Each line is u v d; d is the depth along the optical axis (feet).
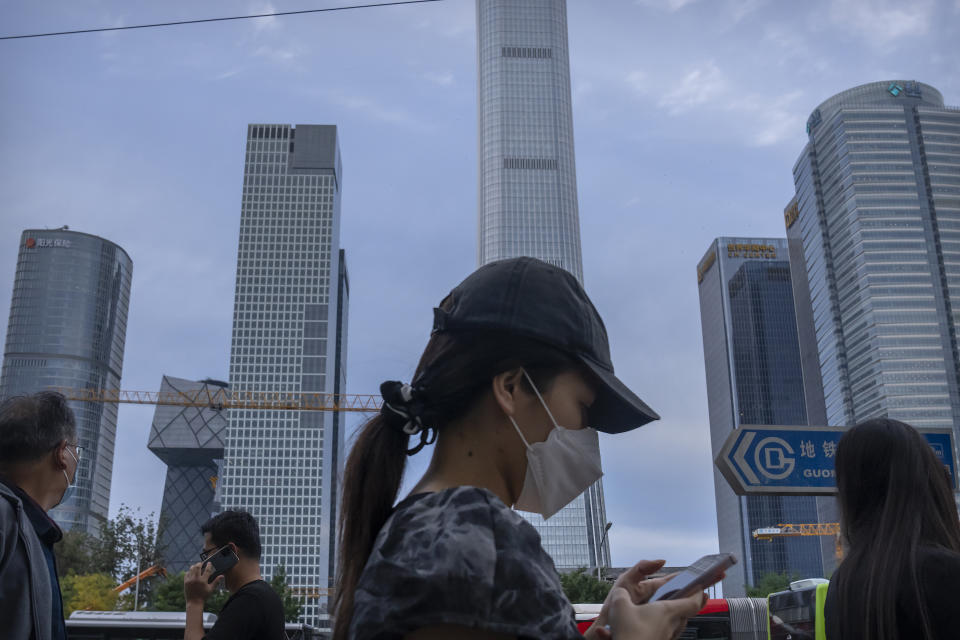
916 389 520.01
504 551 4.17
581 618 41.75
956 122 587.68
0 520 9.46
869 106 587.68
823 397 613.11
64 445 11.57
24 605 9.45
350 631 4.28
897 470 8.45
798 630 42.75
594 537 552.82
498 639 4.00
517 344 5.18
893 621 7.59
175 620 45.11
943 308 539.29
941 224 558.56
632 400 5.34
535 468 5.20
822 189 614.75
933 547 7.86
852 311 563.89
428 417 5.29
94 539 219.41
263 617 12.89
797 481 35.63
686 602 4.52
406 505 4.57
